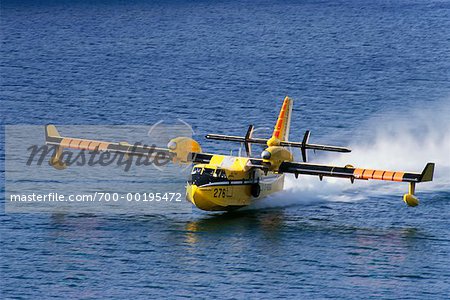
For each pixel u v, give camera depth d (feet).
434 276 640.17
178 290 618.44
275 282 629.10
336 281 630.74
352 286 623.36
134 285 627.05
